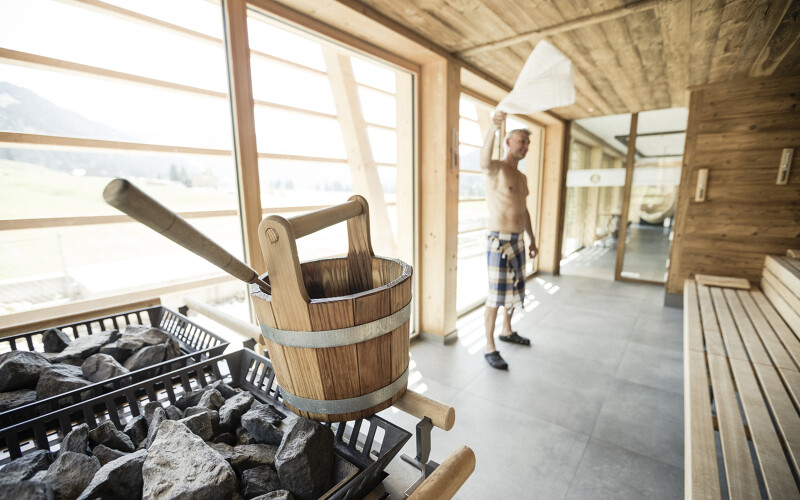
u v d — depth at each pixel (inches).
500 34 90.4
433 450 67.4
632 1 75.4
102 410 33.1
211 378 40.3
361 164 174.1
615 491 57.2
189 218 83.4
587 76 122.2
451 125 105.2
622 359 102.7
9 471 23.5
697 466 39.8
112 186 15.7
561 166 198.7
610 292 172.2
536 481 59.5
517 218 98.9
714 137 130.4
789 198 121.5
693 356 67.9
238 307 146.3
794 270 88.8
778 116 120.3
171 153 77.2
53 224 58.9
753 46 96.7
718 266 136.4
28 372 32.8
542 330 125.9
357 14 74.3
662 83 130.2
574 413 77.9
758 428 45.7
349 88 169.0
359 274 34.0
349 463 27.8
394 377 27.9
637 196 189.8
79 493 23.0
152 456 24.6
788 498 34.2
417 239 112.9
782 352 66.7
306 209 110.7
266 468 26.8
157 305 51.4
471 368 98.7
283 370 26.3
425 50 93.6
